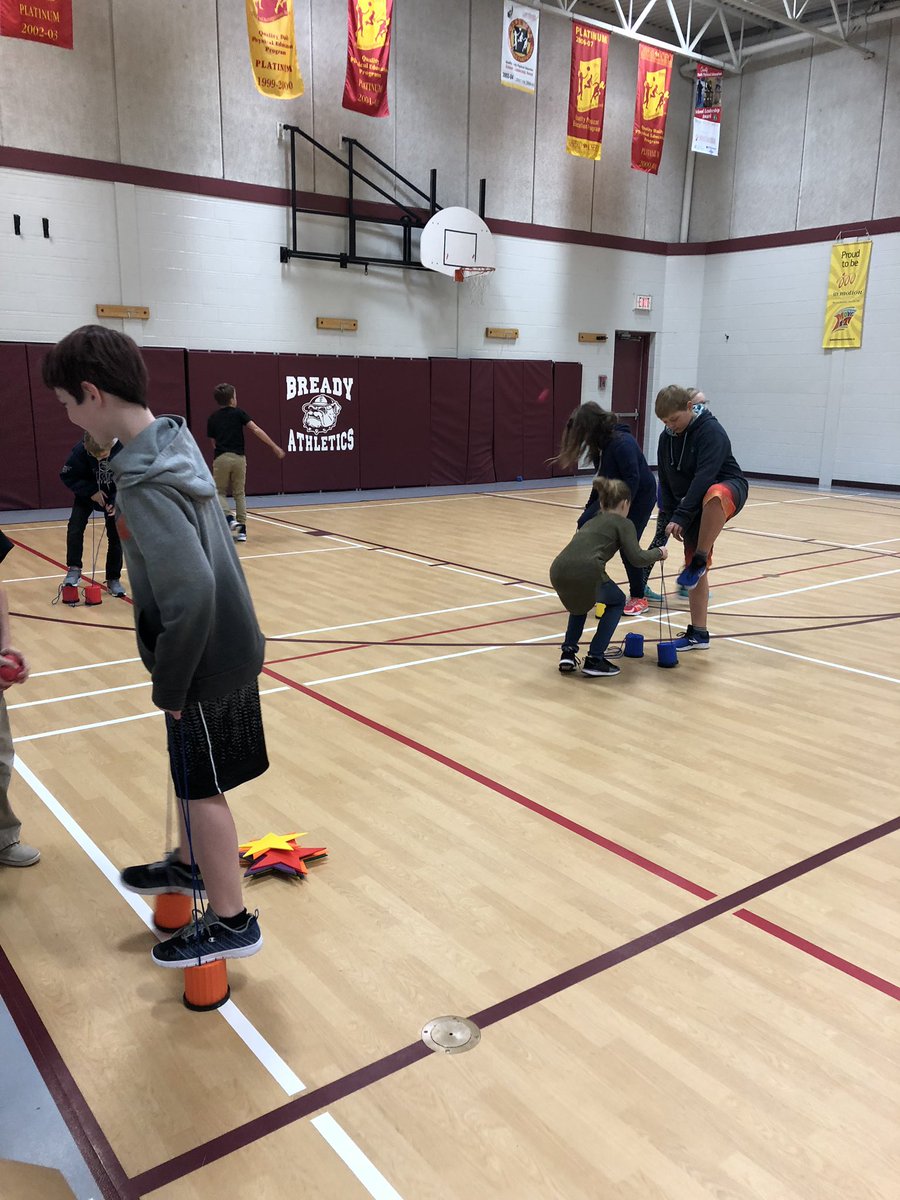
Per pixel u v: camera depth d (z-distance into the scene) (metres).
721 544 8.69
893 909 2.46
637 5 13.66
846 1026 1.98
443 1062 1.84
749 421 15.27
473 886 2.53
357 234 11.93
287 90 9.62
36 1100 1.72
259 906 2.42
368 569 7.10
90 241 9.95
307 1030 1.93
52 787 3.12
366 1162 1.59
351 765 3.35
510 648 4.98
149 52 9.95
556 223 13.90
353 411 12.13
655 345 15.66
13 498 9.78
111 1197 1.50
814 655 4.96
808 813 3.04
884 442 13.61
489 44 12.62
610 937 2.30
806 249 14.08
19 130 9.34
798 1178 1.57
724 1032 1.95
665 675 4.54
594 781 3.25
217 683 1.81
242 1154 1.60
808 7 13.27
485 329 13.46
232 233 10.88
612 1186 1.55
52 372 1.71
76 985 2.08
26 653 4.73
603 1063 1.85
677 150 15.12
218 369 10.88
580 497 12.14
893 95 12.80
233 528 8.80
